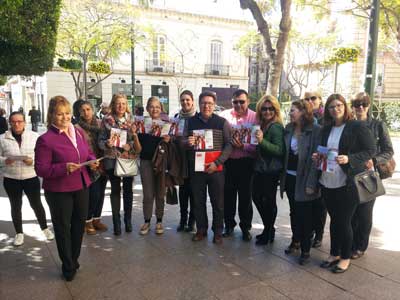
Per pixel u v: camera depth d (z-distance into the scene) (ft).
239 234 17.16
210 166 15.15
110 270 13.29
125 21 64.80
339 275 12.79
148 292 11.69
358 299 11.18
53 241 16.19
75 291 11.78
